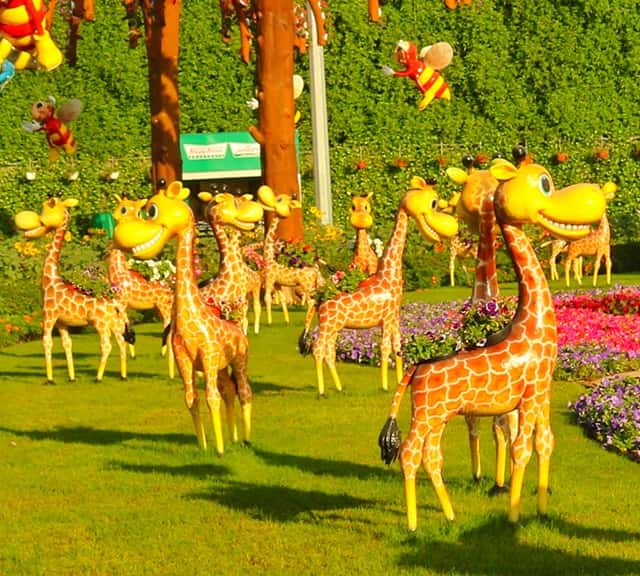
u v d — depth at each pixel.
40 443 11.84
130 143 34.34
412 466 8.01
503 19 35.00
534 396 7.98
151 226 10.20
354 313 13.73
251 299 24.00
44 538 8.55
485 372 7.88
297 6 24.81
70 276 21.89
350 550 7.97
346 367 16.39
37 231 15.51
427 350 8.41
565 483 9.59
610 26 34.88
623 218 32.78
